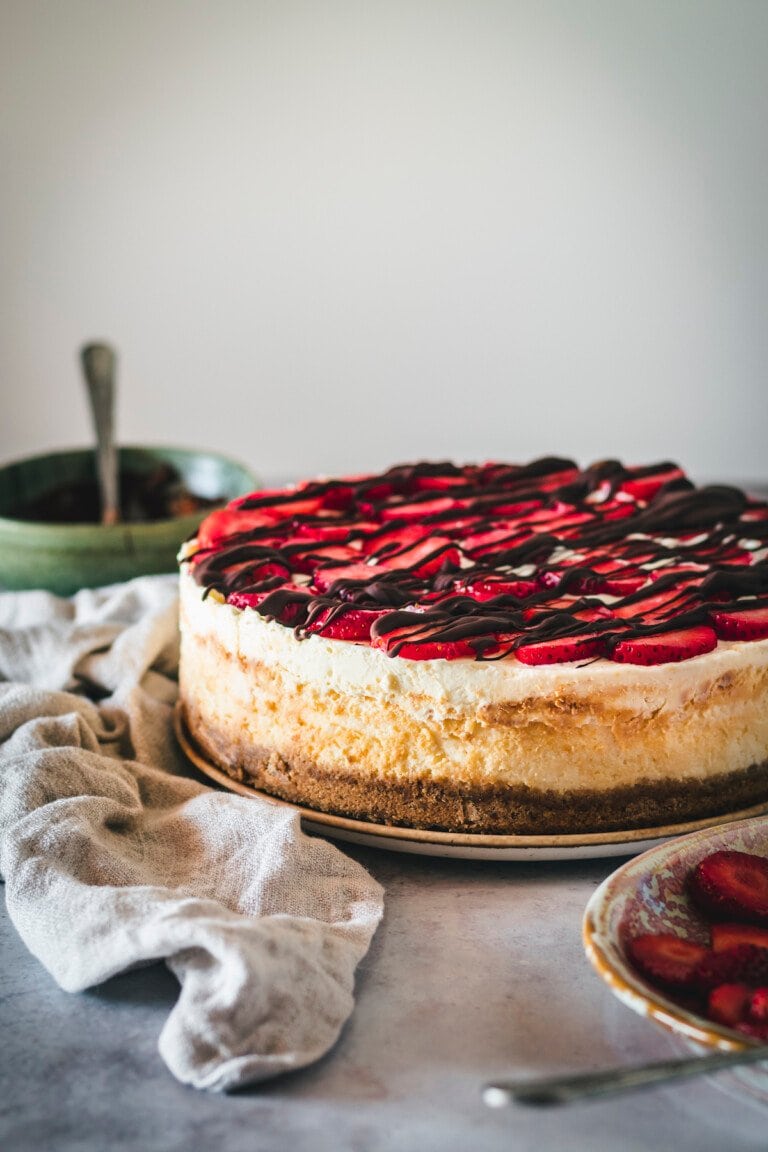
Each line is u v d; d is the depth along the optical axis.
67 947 0.59
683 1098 0.55
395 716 0.66
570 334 1.31
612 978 0.53
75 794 0.67
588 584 0.71
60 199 1.25
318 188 1.26
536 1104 0.47
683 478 0.85
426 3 1.20
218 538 0.76
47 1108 0.54
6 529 0.89
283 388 1.33
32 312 1.28
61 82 1.21
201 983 0.57
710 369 1.32
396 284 1.29
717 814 0.67
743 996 0.53
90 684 0.80
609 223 1.27
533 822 0.66
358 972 0.60
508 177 1.25
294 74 1.22
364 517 0.80
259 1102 0.55
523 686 0.64
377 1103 0.54
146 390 1.32
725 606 0.68
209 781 0.73
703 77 1.21
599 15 1.20
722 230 1.27
